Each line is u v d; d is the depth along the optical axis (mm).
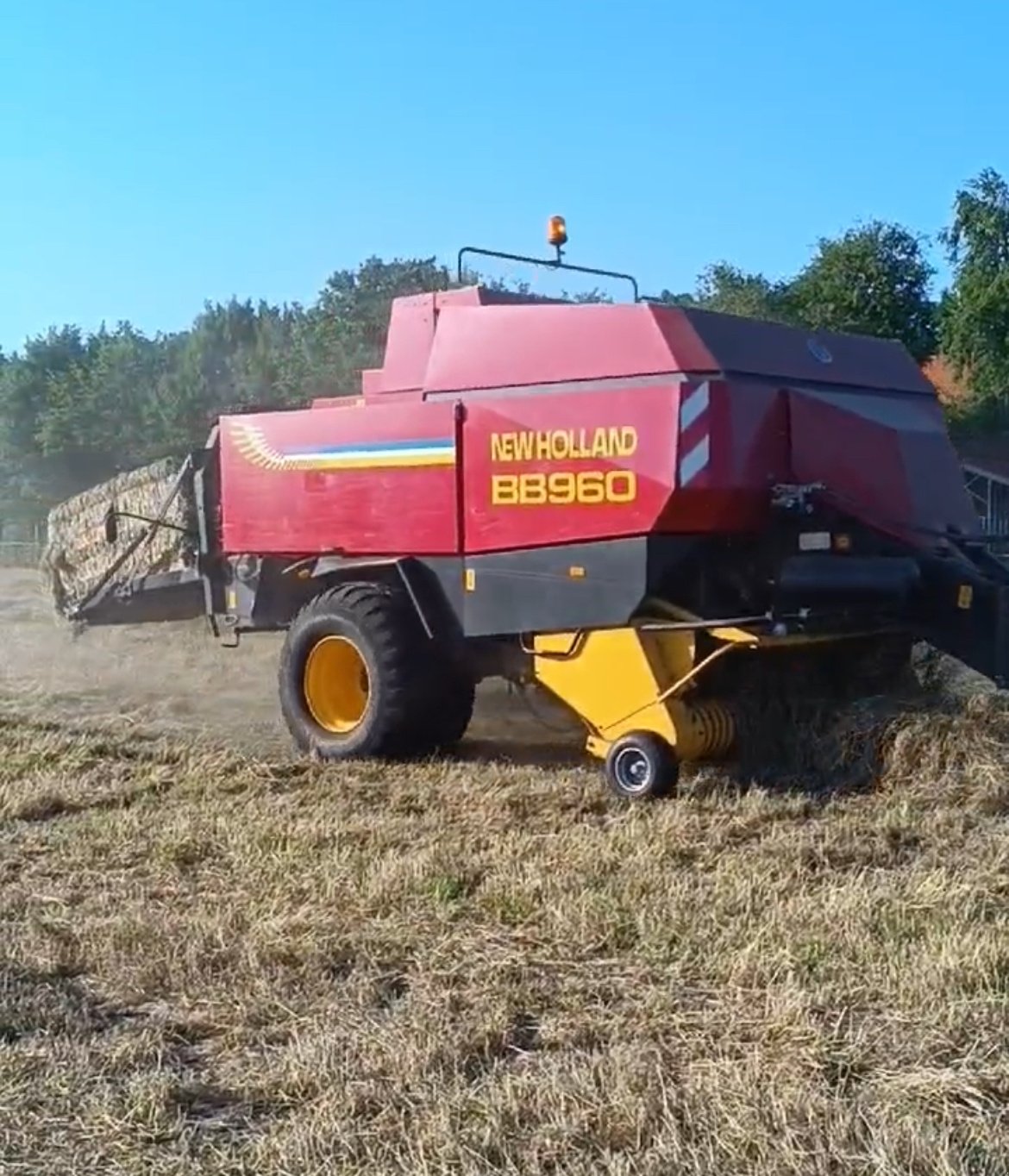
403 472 8781
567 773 8492
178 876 6441
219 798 7992
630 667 7914
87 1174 3773
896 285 28562
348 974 5164
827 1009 4586
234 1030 4605
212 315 53062
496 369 8469
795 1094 3924
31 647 14328
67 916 5840
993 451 29125
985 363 28672
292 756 9195
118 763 8906
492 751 9414
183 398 46125
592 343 8117
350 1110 3988
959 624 8445
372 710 8961
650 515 7746
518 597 8344
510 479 8320
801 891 5871
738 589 8188
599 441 7957
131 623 11867
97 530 11891
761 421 8008
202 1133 3973
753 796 7523
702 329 8016
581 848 6617
